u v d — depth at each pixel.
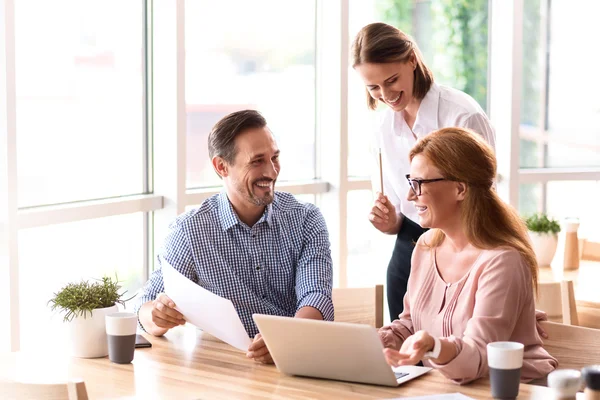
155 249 3.97
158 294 2.73
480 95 5.19
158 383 2.12
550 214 5.27
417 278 2.51
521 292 2.25
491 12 5.15
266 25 4.45
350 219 4.87
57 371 2.22
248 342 2.35
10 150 3.05
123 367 2.26
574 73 5.25
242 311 2.77
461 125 3.10
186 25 4.05
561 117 5.27
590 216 5.28
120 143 3.82
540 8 5.16
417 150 2.39
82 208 3.50
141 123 3.91
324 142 4.73
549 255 4.49
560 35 5.21
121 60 3.79
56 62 3.50
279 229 2.78
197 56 4.12
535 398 1.96
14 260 3.10
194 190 4.12
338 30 4.59
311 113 4.73
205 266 2.75
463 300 2.32
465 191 2.34
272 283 2.79
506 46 5.02
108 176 3.77
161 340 2.53
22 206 3.38
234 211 2.76
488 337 2.16
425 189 2.35
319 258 2.77
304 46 4.65
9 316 3.08
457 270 2.38
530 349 2.29
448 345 2.05
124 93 3.82
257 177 2.67
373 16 4.84
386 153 3.40
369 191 4.92
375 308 2.98
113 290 2.42
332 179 4.71
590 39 5.25
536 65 5.19
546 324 2.51
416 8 4.97
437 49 5.05
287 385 2.10
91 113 3.67
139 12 3.86
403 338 2.51
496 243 2.31
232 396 2.01
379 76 3.02
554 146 5.27
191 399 1.98
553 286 3.26
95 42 3.66
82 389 1.78
